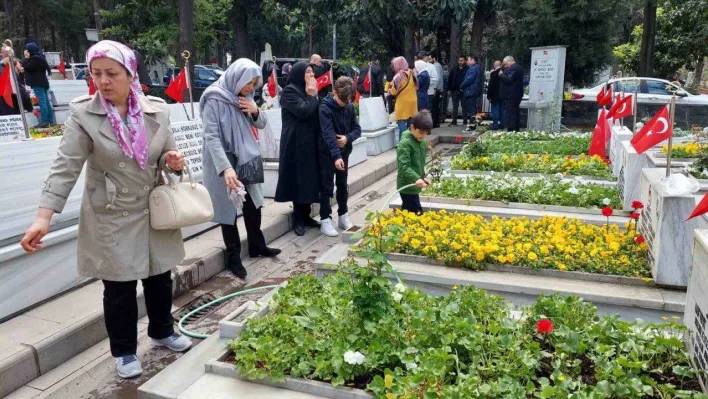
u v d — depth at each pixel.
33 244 2.93
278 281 5.21
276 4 17.03
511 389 2.53
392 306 3.21
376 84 14.23
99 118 3.12
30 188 4.29
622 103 7.54
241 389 2.80
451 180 6.84
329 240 6.40
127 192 3.23
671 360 2.88
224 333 3.33
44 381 3.57
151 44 17.42
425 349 2.88
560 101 13.50
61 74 22.30
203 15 18.92
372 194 8.57
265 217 6.60
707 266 2.71
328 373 2.80
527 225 5.02
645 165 5.51
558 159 8.22
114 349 3.55
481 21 15.43
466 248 4.38
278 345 2.96
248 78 4.92
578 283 4.06
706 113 14.52
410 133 5.54
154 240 3.38
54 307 4.20
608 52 16.14
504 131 12.05
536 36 16.12
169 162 3.34
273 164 7.33
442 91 15.60
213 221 5.07
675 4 19.38
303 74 6.02
